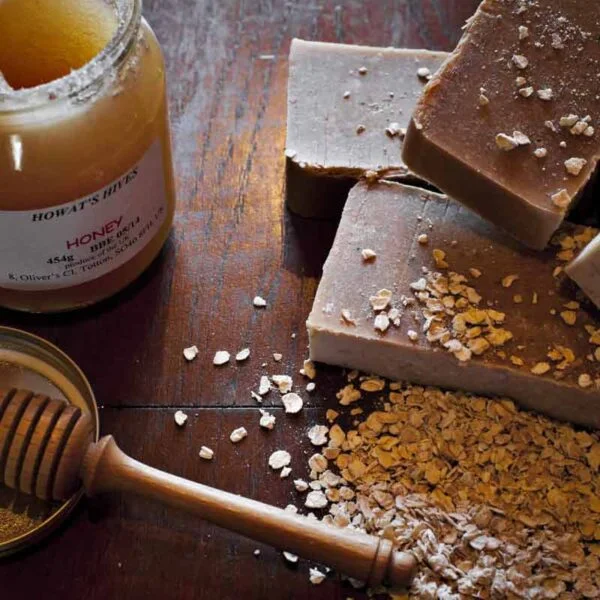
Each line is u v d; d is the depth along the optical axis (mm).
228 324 448
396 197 447
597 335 420
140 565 406
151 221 428
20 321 446
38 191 387
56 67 429
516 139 423
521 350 418
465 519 406
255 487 419
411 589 397
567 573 398
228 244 463
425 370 427
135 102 393
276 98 495
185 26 508
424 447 420
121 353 441
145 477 394
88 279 425
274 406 433
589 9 442
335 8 513
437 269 432
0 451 386
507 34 438
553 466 417
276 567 406
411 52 473
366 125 458
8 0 409
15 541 398
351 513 410
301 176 450
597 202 462
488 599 395
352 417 430
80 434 390
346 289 427
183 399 434
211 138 484
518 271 433
